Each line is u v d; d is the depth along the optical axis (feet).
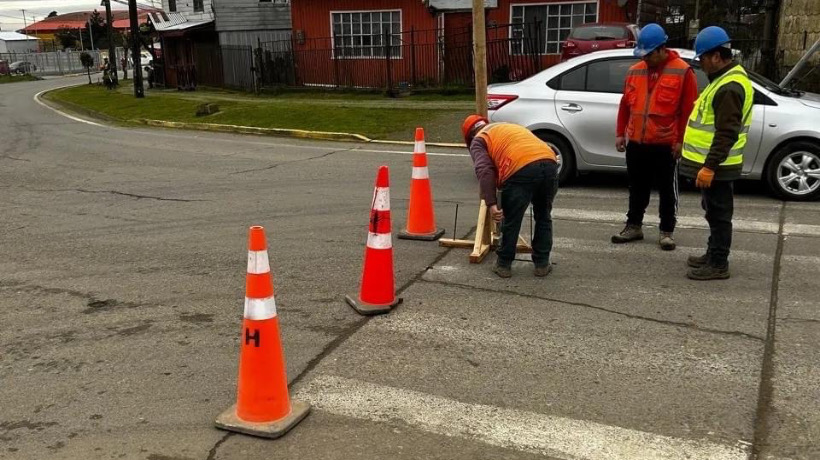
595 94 26.89
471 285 16.98
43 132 52.49
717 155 15.80
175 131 52.60
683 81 18.57
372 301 15.42
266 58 75.97
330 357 13.17
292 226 22.99
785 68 53.67
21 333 14.57
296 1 74.49
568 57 53.06
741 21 81.05
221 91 84.53
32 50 265.34
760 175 25.16
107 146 43.65
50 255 20.13
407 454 10.10
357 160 36.01
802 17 50.96
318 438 10.53
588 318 14.84
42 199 27.81
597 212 24.21
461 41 67.05
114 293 16.89
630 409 11.23
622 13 61.05
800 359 12.81
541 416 11.07
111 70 109.91
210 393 11.93
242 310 15.69
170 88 99.04
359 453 10.13
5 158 39.09
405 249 20.03
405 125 46.68
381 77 71.67
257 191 28.71
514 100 27.78
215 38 96.02
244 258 19.61
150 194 28.43
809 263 18.13
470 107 52.85
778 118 24.41
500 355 13.19
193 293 16.81
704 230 21.74
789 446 10.18
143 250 20.48
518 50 63.98
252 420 10.74
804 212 23.36
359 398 11.67
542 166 16.55
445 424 10.88
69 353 13.57
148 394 11.92
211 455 10.12
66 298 16.60
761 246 19.70
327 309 15.58
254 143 43.96
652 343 13.58
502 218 17.26
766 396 11.55
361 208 25.43
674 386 11.94
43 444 10.46
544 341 13.75
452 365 12.82
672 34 74.64
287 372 12.58
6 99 92.94
